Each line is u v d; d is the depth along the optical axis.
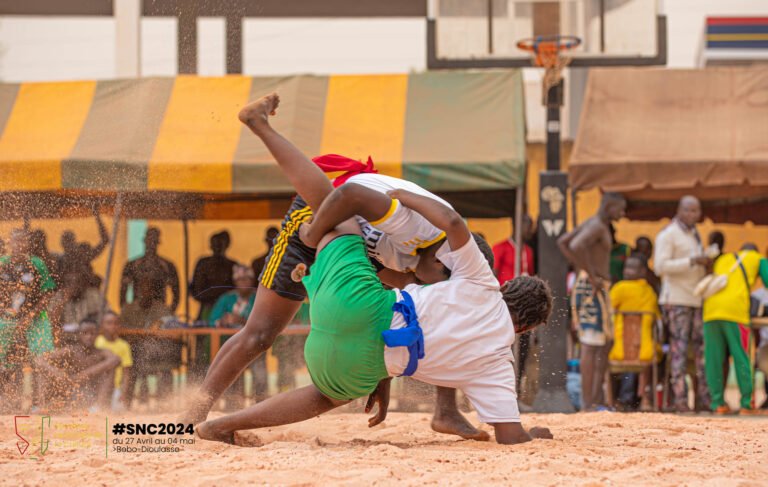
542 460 4.71
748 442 6.14
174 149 11.23
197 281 11.92
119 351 8.82
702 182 11.23
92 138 11.40
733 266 10.86
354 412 9.17
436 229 5.19
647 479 4.40
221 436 5.48
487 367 5.25
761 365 11.55
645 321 11.06
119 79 12.16
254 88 12.18
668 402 11.41
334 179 5.70
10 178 11.09
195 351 9.89
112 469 4.38
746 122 11.77
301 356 9.88
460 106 11.82
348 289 4.96
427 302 5.06
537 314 5.50
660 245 11.08
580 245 10.68
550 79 11.73
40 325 8.40
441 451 5.12
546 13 12.31
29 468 4.46
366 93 12.11
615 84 12.26
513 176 10.91
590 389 10.59
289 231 5.69
